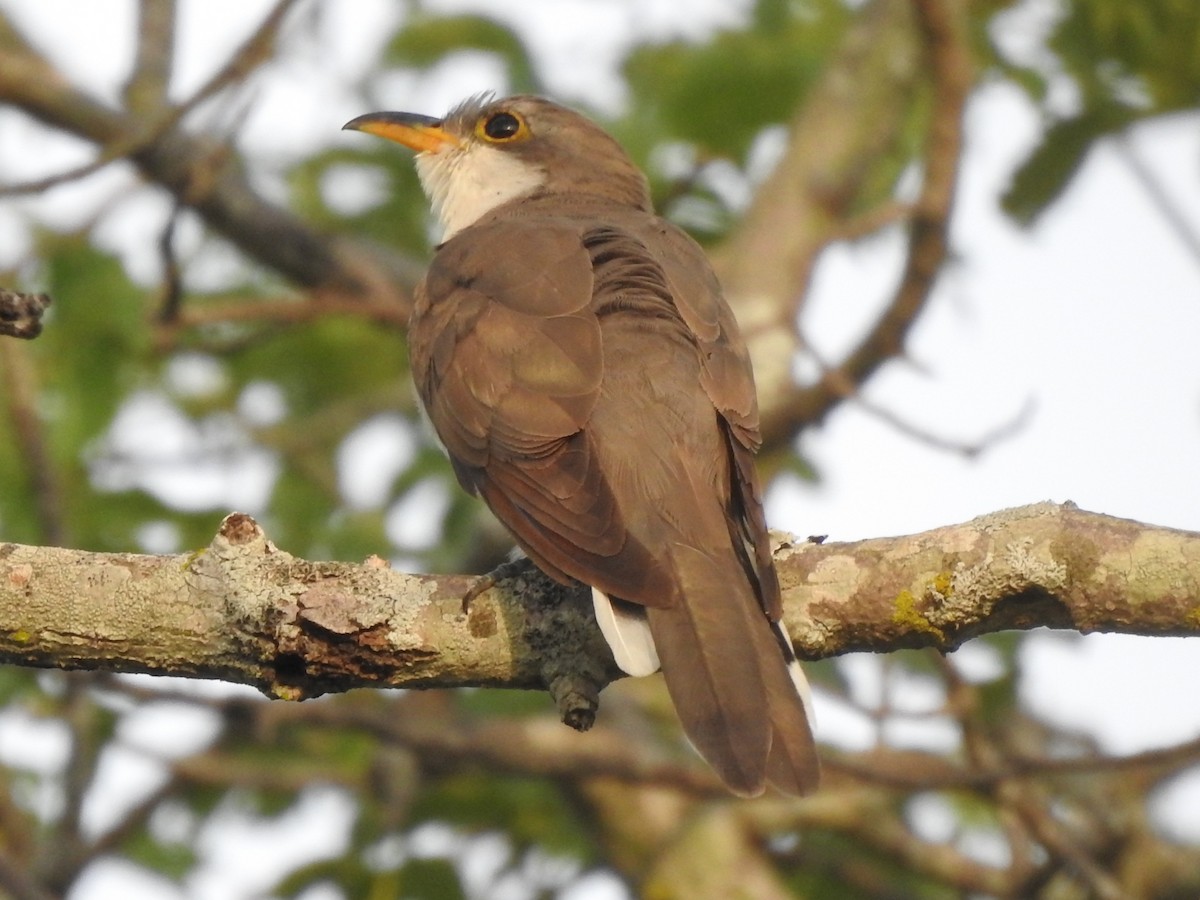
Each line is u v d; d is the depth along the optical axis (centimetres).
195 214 1426
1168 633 703
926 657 1293
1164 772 1368
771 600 729
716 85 1339
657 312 858
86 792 1262
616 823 1362
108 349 1313
